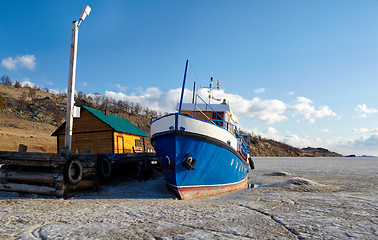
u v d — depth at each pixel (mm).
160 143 10711
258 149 164875
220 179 12023
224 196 11383
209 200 10141
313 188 13562
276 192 12586
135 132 22250
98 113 20656
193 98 14570
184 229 5578
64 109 106500
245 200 10117
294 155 181125
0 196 9852
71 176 9805
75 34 10633
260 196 11281
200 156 10562
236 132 16234
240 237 5043
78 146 19734
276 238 5008
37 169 10320
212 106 13953
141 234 5168
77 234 5113
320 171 32125
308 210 7988
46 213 7102
